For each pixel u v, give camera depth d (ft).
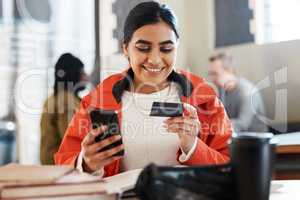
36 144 8.54
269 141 2.28
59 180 2.31
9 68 11.66
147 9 3.75
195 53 14.73
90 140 3.15
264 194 2.27
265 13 12.94
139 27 3.74
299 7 11.75
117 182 2.82
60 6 12.94
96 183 2.34
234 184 2.32
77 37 13.06
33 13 12.51
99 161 3.16
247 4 13.47
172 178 2.39
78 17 13.08
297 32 11.76
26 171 2.52
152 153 3.62
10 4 12.23
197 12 14.97
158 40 3.75
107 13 12.96
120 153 3.23
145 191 2.40
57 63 6.20
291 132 6.37
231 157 2.35
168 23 3.78
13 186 2.22
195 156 3.49
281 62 10.27
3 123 9.27
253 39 13.20
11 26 12.22
